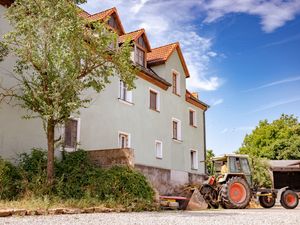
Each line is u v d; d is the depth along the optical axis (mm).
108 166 14016
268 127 49375
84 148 16438
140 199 12438
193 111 27547
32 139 14086
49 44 11633
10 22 12555
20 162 13164
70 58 11492
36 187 11523
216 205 16875
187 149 25719
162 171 17656
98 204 11438
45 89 11906
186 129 25906
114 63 12758
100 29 12539
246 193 17047
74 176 12961
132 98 20391
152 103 22641
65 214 9453
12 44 12977
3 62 13453
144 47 22594
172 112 24375
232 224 7949
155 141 22062
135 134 20250
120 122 19125
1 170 11578
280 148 46000
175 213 11578
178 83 25641
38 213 9141
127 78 12812
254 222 8633
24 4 12086
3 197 11227
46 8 11570
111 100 18656
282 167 27141
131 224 7281
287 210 15984
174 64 25250
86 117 16828
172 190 18188
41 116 12070
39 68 11945
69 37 11500
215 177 17906
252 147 50156
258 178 26156
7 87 13438
